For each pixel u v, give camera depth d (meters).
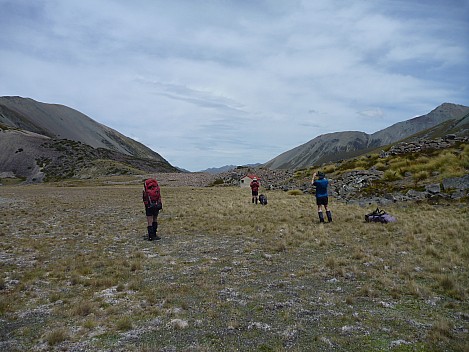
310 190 32.72
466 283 7.82
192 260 10.42
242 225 16.47
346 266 9.50
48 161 172.25
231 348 5.07
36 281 8.50
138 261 10.09
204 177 83.56
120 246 12.48
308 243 12.23
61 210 23.39
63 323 6.10
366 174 28.59
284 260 10.27
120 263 9.91
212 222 17.55
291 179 41.72
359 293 7.37
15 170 165.38
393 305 6.77
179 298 7.21
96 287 8.05
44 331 5.78
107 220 18.83
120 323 5.86
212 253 11.30
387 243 11.88
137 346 5.15
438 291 7.46
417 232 13.38
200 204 26.34
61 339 5.41
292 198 28.67
